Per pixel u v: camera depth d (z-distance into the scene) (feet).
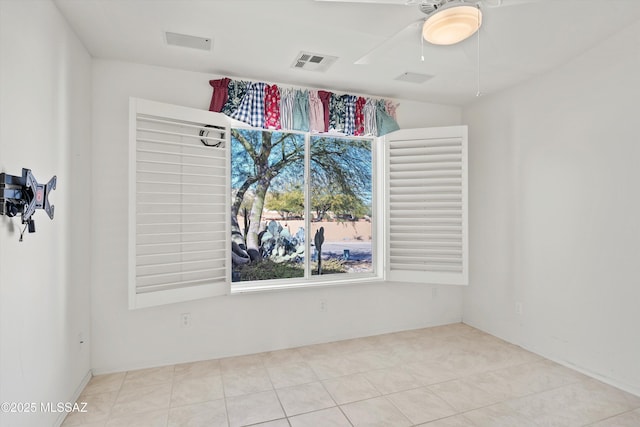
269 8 6.73
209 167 9.72
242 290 10.12
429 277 11.45
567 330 9.41
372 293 11.93
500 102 11.44
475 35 7.74
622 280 8.11
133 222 8.20
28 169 5.43
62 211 6.89
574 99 9.14
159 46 8.28
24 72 5.36
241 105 9.95
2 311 4.70
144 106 8.34
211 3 6.59
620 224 8.14
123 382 8.51
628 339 8.00
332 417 7.16
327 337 11.28
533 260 10.36
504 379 8.73
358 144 12.16
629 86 7.89
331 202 11.76
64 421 6.94
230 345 10.14
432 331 12.25
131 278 8.20
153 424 6.90
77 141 7.78
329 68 9.55
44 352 6.05
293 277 11.28
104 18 7.06
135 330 9.18
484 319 12.19
